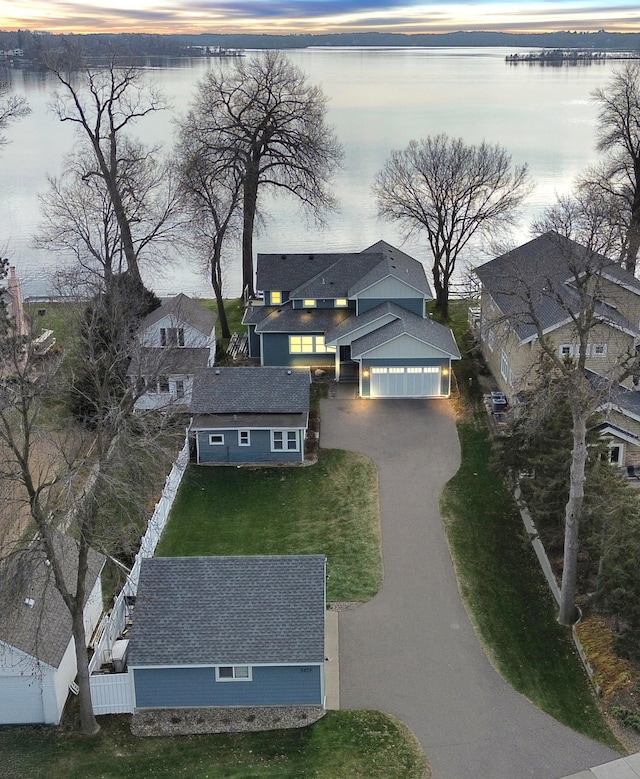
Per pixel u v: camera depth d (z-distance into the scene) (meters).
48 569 22.91
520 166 117.44
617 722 23.59
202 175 56.91
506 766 22.09
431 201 69.94
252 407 40.72
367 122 181.38
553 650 26.92
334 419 44.19
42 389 23.53
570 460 29.78
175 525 34.97
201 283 74.56
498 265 50.59
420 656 26.58
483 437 41.66
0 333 32.84
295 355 50.81
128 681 24.30
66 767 22.36
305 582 25.45
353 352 46.16
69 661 25.38
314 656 23.94
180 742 23.31
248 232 60.84
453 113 198.50
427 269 76.31
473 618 28.45
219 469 39.69
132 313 43.34
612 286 42.47
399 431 42.59
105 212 61.03
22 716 24.14
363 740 23.12
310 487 37.81
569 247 33.12
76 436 31.69
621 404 36.66
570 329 39.88
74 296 43.44
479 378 48.78
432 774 21.88
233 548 33.22
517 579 30.78
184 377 43.78
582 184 75.38
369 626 28.08
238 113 61.00
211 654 24.06
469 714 24.05
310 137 61.03
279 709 24.52
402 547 32.78
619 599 24.59
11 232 86.31
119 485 26.80
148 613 24.92
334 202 78.25
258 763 22.38
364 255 53.88
